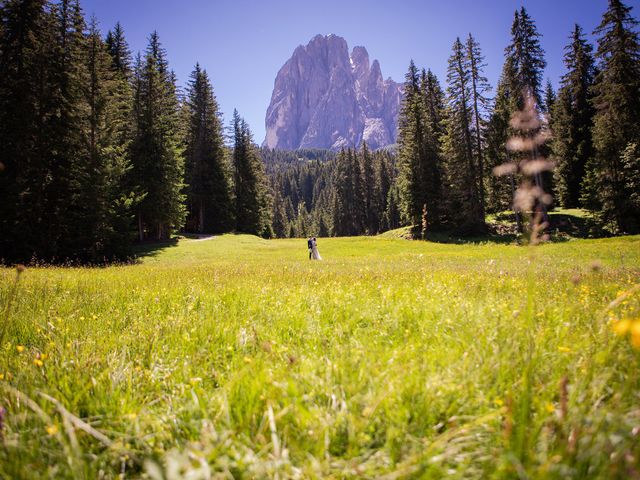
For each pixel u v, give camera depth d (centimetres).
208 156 5144
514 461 129
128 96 3706
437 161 4603
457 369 235
